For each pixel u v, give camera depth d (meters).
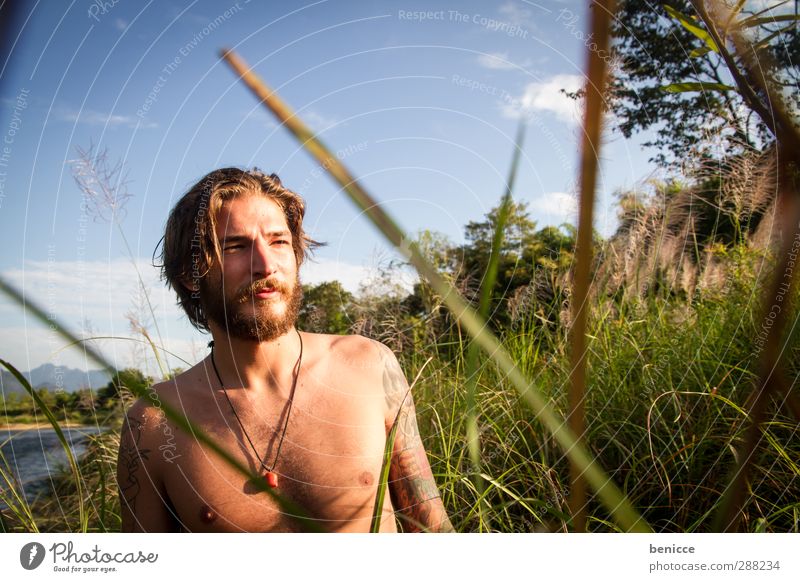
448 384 2.34
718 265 2.61
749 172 2.31
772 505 1.65
